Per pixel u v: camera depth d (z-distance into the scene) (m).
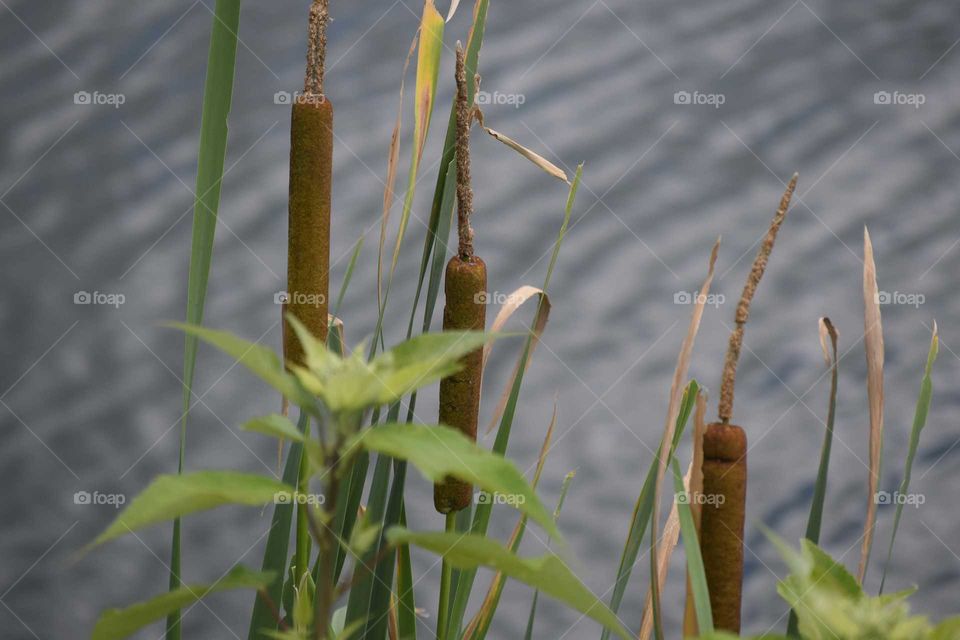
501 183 16.59
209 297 15.12
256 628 4.76
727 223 16.27
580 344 14.77
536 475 4.84
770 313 15.12
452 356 4.42
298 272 4.67
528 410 14.22
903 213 16.53
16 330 14.73
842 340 14.96
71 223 15.61
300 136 4.66
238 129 16.94
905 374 14.67
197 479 4.41
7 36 17.56
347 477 4.69
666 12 19.70
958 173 17.09
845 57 19.05
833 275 15.70
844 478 13.60
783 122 17.88
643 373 14.50
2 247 15.34
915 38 19.64
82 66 17.28
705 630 4.53
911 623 4.41
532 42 18.66
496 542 4.41
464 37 18.19
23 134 16.39
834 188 16.89
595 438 13.90
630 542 4.73
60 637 12.27
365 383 4.40
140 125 16.67
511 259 15.60
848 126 17.83
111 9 18.06
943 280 15.62
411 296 15.11
